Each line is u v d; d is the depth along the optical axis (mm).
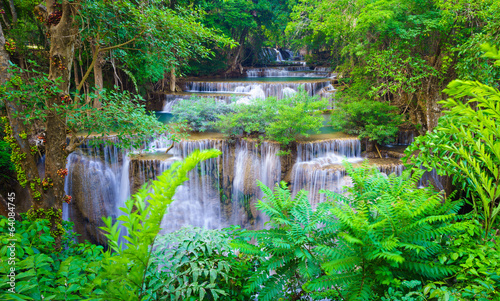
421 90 14102
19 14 15320
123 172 12797
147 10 6445
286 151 12781
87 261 3289
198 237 3281
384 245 2627
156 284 2762
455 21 11695
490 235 3256
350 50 15867
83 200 12258
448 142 3887
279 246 3174
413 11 13438
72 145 6199
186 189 13266
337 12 16016
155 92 21406
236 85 23625
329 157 13680
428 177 12133
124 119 6164
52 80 5492
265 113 13602
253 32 33812
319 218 3346
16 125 5613
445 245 3168
